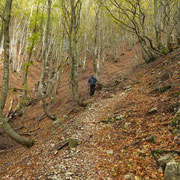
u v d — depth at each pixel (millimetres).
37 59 28219
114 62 26969
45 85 19422
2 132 9367
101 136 5051
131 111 5883
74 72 8398
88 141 5000
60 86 19453
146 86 7777
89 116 7297
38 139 7680
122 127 5094
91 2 16375
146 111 5309
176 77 6250
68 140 5277
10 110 13086
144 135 4125
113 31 25844
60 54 13883
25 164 5004
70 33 8055
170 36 11445
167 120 4195
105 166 3527
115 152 3961
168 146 3312
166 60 9281
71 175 3422
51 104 13812
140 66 14570
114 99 8281
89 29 20703
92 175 3303
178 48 10148
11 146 8758
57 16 13211
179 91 5082
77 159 4090
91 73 22094
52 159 4527
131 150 3791
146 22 17359
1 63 19578
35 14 10164
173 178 2590
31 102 15727
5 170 5379
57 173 3611
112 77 15422
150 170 3000
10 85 17031
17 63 21266
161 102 5281
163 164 2924
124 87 9602
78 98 8641
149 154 3400
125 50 33906
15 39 22047
